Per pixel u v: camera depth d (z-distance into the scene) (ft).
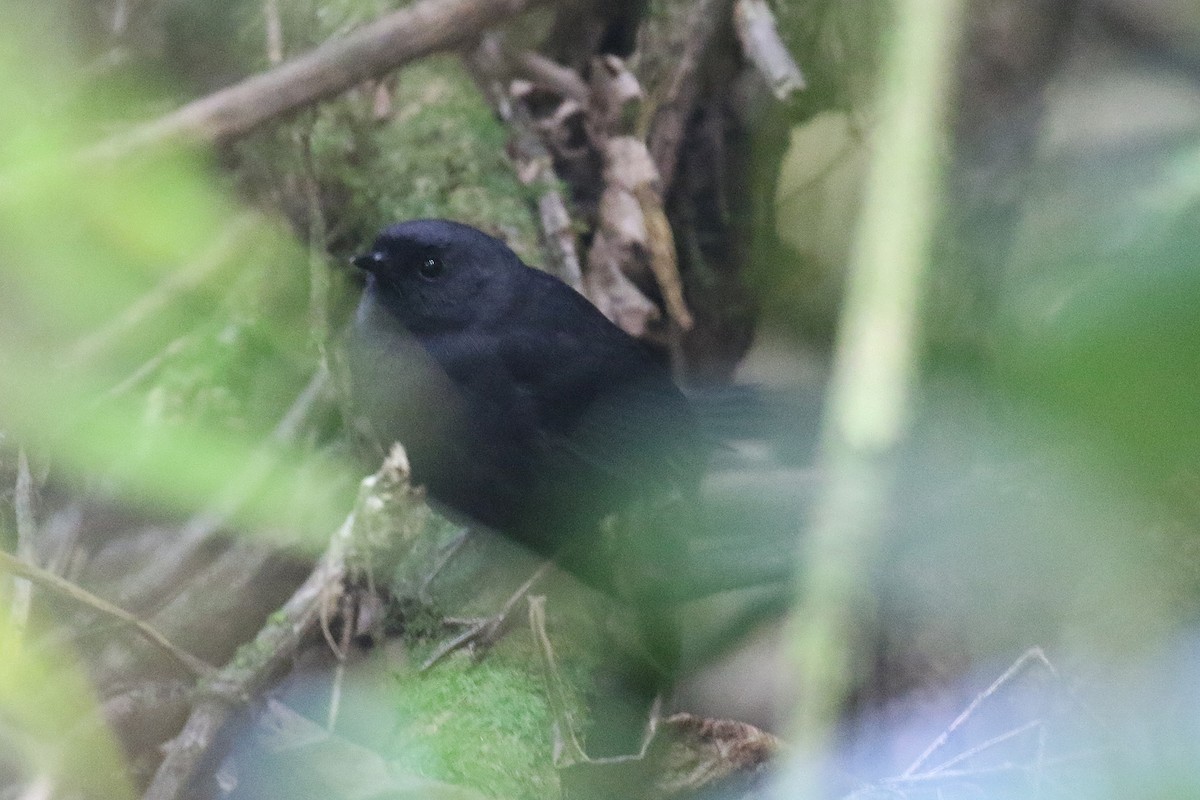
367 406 24.03
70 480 22.68
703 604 24.88
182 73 25.75
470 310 23.62
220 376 24.07
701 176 27.68
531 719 19.56
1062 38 22.56
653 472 23.98
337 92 20.58
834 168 27.30
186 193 19.98
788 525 23.81
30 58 23.24
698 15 26.73
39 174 18.81
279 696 19.60
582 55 27.89
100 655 21.06
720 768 18.80
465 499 24.00
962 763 17.61
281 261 25.54
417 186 26.25
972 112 22.95
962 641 17.79
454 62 27.25
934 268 20.89
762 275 27.30
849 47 26.55
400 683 20.12
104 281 21.04
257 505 22.94
